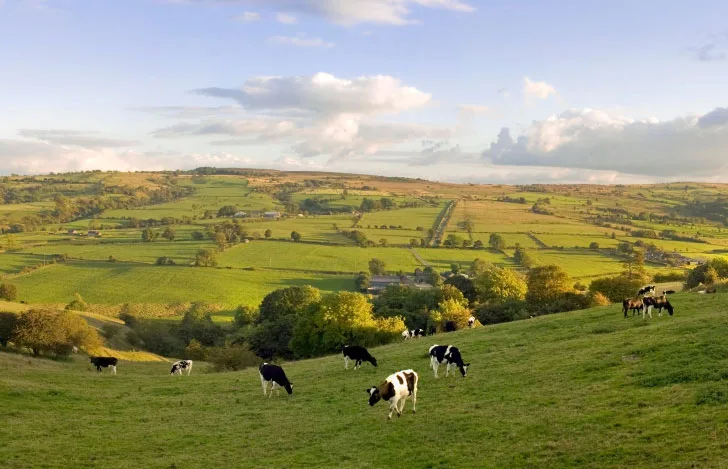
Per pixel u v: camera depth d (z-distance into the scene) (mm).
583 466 17297
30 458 22484
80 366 60531
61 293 150000
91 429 27234
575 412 22141
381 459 20172
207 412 30547
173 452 23297
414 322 101625
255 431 25688
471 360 36219
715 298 45719
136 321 116750
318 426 25453
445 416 24188
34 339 63969
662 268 157375
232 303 148750
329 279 167750
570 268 163750
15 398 33188
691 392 22016
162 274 168500
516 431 21062
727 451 16391
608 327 39688
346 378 36500
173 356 105250
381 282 159625
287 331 103438
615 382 25250
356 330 76250
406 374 25609
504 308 95750
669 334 32062
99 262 179625
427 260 186750
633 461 17047
